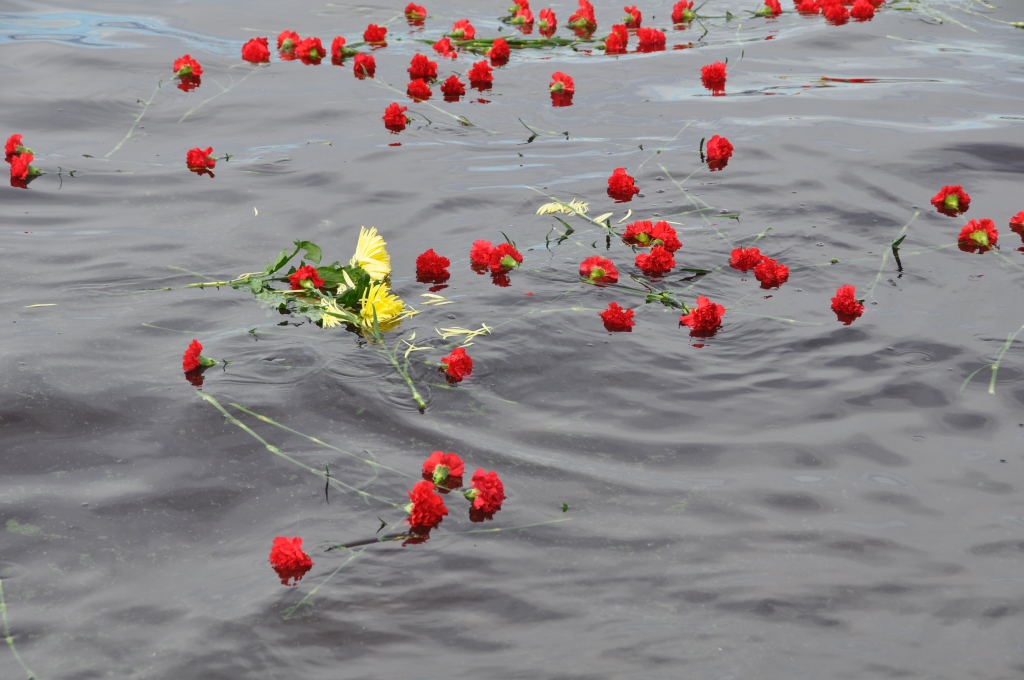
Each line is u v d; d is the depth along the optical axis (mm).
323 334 3721
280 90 6699
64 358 3475
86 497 2842
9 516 2756
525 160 5477
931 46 7426
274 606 2430
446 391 3371
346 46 7711
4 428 3109
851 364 3521
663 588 2496
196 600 2457
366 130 5973
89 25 8047
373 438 3123
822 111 6090
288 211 4820
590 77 7000
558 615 2404
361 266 3977
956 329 3727
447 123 6098
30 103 6230
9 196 4941
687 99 6441
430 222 4711
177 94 6566
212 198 4977
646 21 8531
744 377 3465
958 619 2377
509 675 2207
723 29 8180
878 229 4578
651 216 4730
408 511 2775
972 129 5711
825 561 2588
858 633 2338
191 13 8586
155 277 4145
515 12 8453
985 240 4352
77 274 4148
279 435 3123
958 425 3178
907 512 2781
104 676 2219
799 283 4105
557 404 3318
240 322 3797
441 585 2508
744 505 2818
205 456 3023
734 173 5203
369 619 2391
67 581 2525
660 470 2986
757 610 2414
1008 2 8641
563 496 2865
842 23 8102
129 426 3152
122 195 5000
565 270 4215
